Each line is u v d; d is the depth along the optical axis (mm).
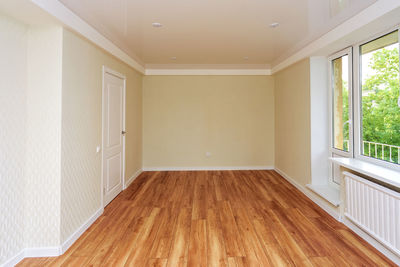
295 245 2215
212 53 4141
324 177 3459
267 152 5422
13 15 1845
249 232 2475
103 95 3064
